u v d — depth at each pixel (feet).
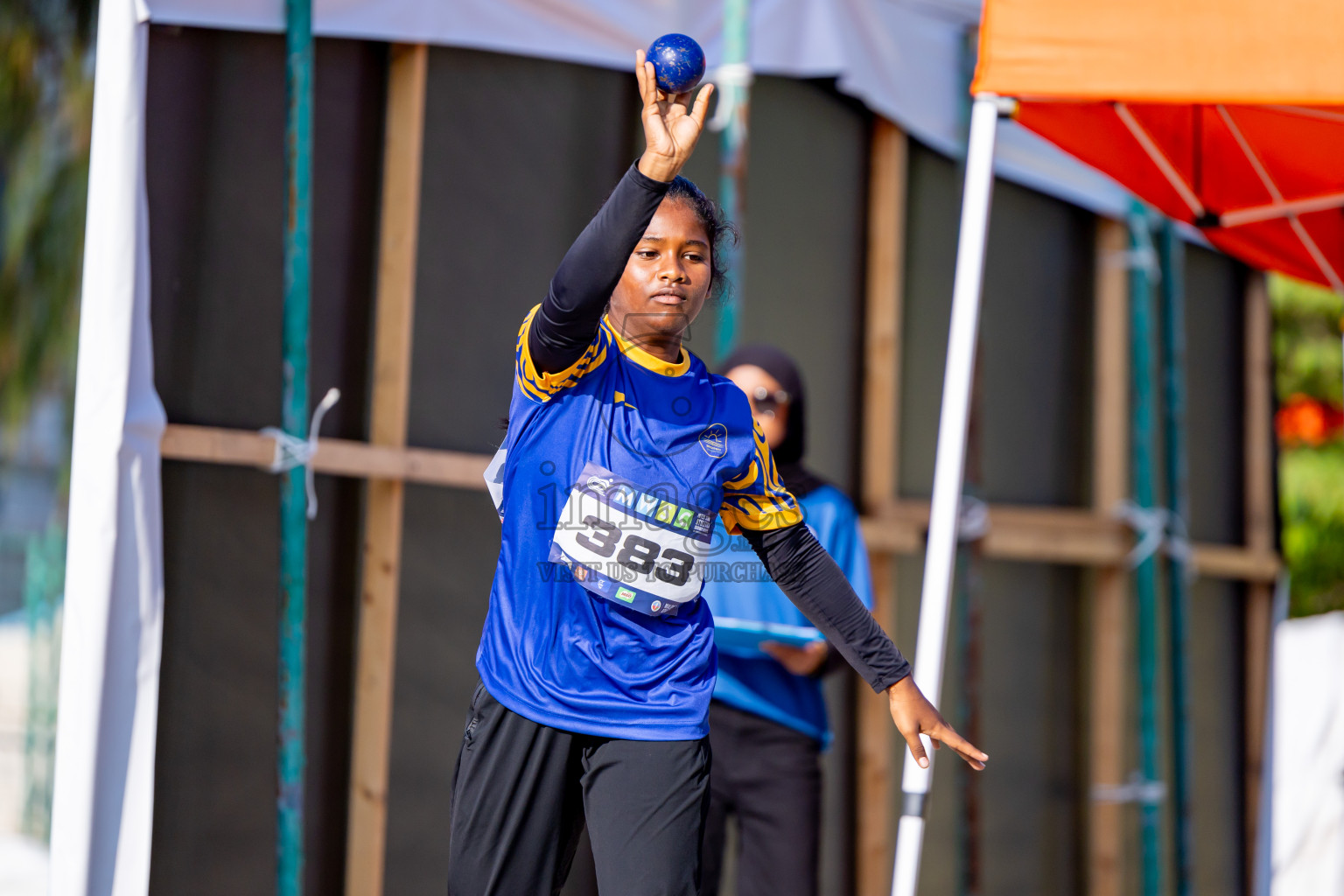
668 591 21.56
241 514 37.40
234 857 36.86
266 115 38.42
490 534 44.24
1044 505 61.52
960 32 55.31
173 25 36.06
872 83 51.08
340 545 40.27
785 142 51.88
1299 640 77.46
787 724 37.14
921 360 57.41
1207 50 30.07
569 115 46.34
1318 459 112.27
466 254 43.37
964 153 54.85
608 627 21.54
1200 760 69.92
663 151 19.26
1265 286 75.20
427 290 42.27
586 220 47.03
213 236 36.99
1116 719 62.95
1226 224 45.16
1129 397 64.59
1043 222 62.18
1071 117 37.45
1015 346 60.59
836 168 54.13
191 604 36.06
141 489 31.53
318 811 39.50
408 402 41.57
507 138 44.50
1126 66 30.71
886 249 54.39
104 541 30.60
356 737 39.93
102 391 30.86
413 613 41.73
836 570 23.54
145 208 31.99
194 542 36.19
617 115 47.91
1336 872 73.56
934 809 55.98
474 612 43.57
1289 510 111.04
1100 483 63.72
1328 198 42.73
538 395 21.61
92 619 30.37
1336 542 109.81
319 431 39.60
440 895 42.16
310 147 35.86
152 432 31.86
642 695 21.52
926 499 57.16
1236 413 73.97
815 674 37.04
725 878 49.67
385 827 40.63
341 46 40.42
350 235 40.68
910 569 55.62
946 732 23.52
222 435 35.32
